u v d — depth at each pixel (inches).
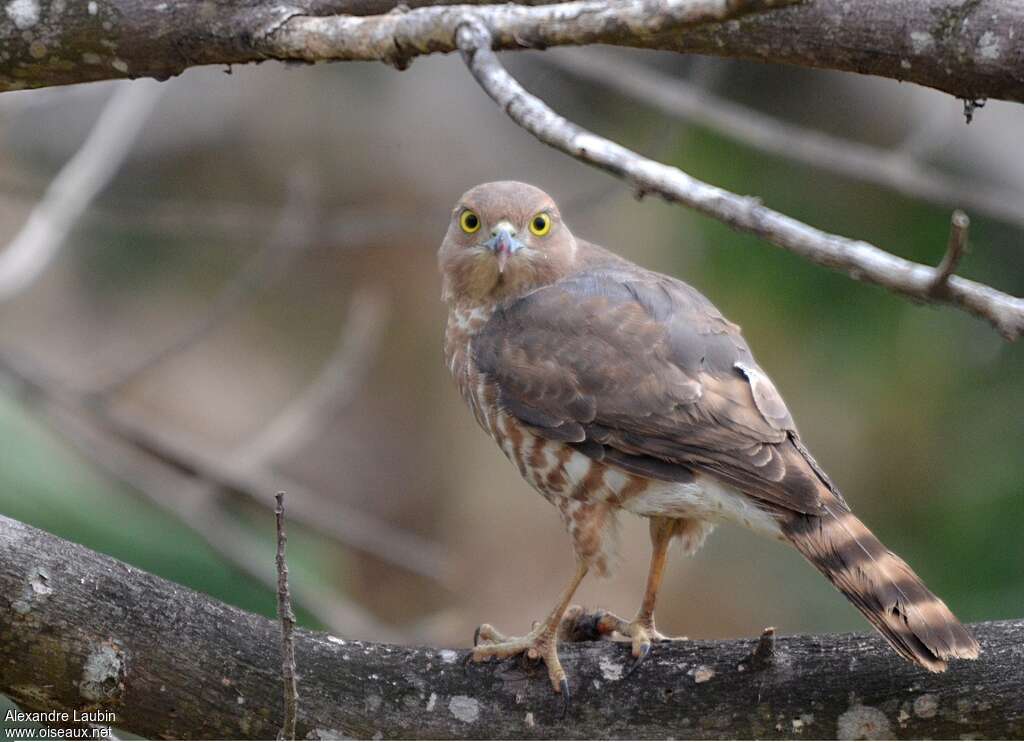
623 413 342.3
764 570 639.8
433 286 711.1
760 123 486.6
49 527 456.4
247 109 709.3
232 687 283.7
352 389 559.5
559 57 506.3
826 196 548.1
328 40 285.3
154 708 279.7
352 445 706.2
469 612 665.0
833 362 563.5
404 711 291.9
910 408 562.6
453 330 389.4
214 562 478.3
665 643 299.3
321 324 734.5
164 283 711.7
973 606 528.4
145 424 593.6
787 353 569.0
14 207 681.0
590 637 333.1
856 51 291.4
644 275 375.9
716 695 291.0
